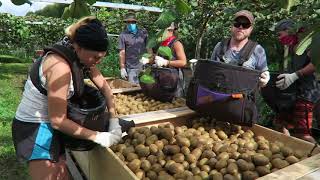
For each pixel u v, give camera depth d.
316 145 2.61
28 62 14.24
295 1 1.31
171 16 1.62
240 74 2.81
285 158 2.56
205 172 2.41
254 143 2.80
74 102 2.53
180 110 3.63
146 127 3.08
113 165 2.45
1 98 7.25
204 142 2.79
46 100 2.28
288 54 4.22
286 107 3.65
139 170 2.51
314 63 1.06
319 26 1.17
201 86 2.95
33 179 2.32
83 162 3.35
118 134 2.52
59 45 2.22
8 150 4.42
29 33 15.57
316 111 4.11
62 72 2.14
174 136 2.95
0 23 15.06
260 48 3.47
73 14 1.50
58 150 2.37
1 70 11.53
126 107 4.19
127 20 6.29
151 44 1.71
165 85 4.08
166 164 2.54
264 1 1.46
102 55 2.23
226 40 3.63
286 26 3.54
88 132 2.34
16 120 2.35
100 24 2.20
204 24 5.29
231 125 3.18
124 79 6.32
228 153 2.60
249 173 2.29
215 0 4.78
